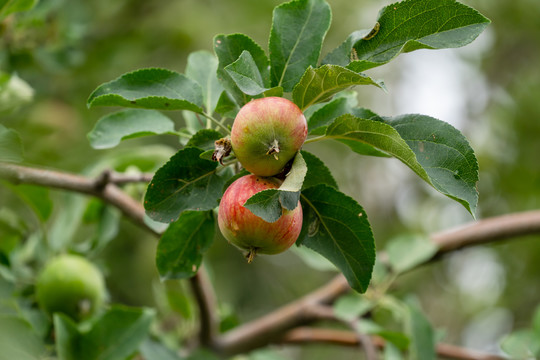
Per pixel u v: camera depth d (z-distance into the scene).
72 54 1.35
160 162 1.11
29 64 1.29
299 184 0.76
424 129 0.80
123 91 0.84
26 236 1.07
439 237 1.12
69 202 1.07
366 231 0.81
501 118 2.02
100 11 1.67
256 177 0.79
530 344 1.06
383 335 1.04
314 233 0.82
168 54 1.95
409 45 0.79
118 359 0.94
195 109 0.83
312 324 1.14
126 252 1.75
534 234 1.11
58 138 1.46
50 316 1.01
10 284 0.97
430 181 0.78
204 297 1.01
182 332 1.10
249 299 1.98
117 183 0.96
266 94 0.80
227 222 0.79
